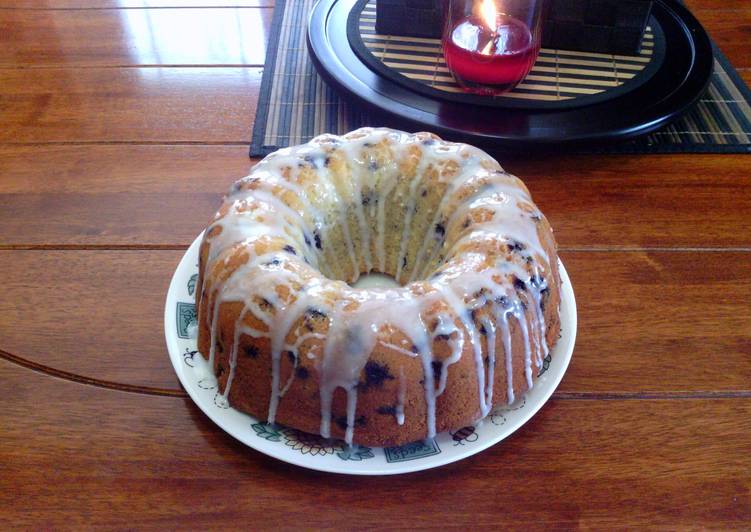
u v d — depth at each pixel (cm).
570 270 62
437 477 50
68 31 86
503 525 48
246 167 70
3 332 57
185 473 50
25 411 53
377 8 77
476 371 49
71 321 58
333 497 49
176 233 64
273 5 90
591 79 73
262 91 77
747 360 56
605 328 58
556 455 51
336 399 49
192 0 90
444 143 61
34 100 77
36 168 69
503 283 51
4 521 48
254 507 48
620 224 66
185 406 53
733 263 63
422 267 60
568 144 66
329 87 77
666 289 61
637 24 74
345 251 60
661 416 53
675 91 71
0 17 88
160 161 70
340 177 59
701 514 48
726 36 85
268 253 52
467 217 55
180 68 81
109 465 50
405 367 48
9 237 64
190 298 57
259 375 50
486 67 68
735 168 70
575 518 48
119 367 55
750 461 51
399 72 74
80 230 64
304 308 49
